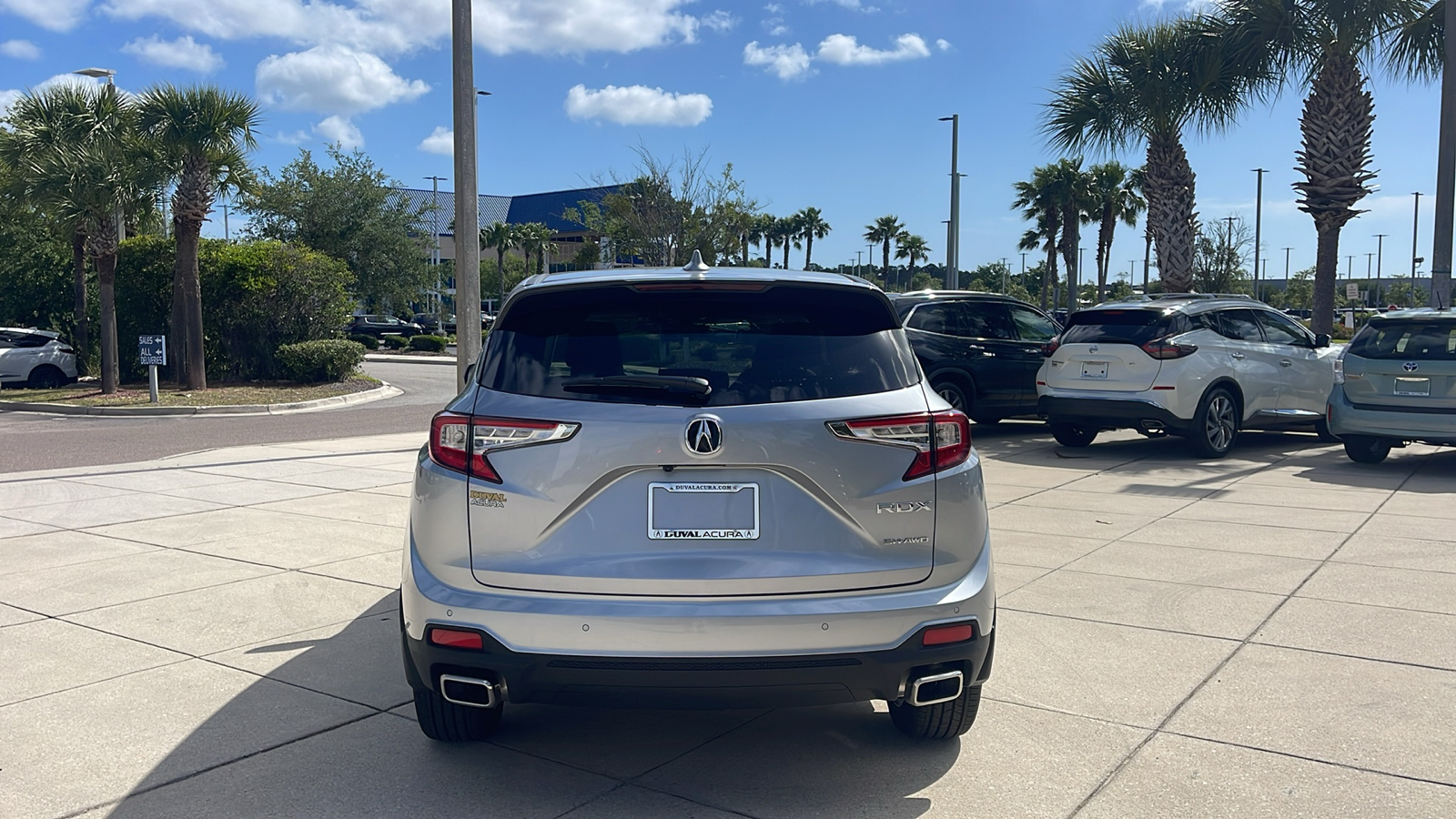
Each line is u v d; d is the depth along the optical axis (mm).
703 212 30984
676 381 3301
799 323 3572
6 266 29000
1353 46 16438
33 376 23844
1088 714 4270
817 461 3279
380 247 42938
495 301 86750
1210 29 17156
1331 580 6254
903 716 4016
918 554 3385
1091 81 18406
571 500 3260
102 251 21328
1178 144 18391
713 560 3244
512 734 4145
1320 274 17281
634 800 3570
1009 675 4719
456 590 3344
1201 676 4680
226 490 9680
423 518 3432
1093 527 7883
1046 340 13867
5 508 8805
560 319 3555
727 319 3545
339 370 24281
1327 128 16766
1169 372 11102
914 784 3674
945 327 13008
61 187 20609
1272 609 5676
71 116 21875
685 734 4152
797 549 3281
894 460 3371
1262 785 3619
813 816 3445
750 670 3215
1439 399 10289
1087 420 11703
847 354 3516
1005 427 14992
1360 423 10773
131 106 22000
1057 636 5262
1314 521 8047
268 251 25125
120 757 3893
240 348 25141
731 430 3234
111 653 5055
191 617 5645
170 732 4129
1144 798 3539
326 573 6578
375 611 5773
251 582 6355
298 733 4125
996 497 9195
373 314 51469
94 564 6812
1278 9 16078
